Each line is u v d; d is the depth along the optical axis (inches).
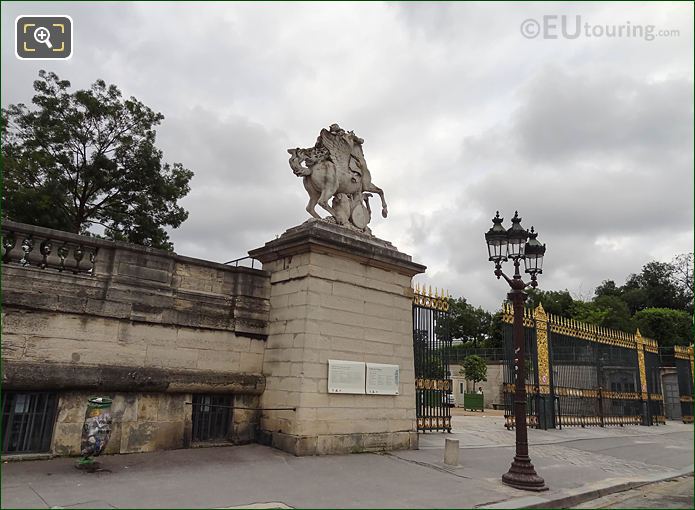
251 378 456.8
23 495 267.4
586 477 443.2
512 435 655.1
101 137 995.9
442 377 633.6
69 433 358.9
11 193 841.5
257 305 477.1
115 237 980.6
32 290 353.4
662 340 1847.9
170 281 425.4
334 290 471.2
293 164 508.1
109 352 382.0
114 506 259.8
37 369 343.3
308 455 418.3
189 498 281.6
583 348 904.3
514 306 425.1
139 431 389.7
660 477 478.6
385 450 476.7
